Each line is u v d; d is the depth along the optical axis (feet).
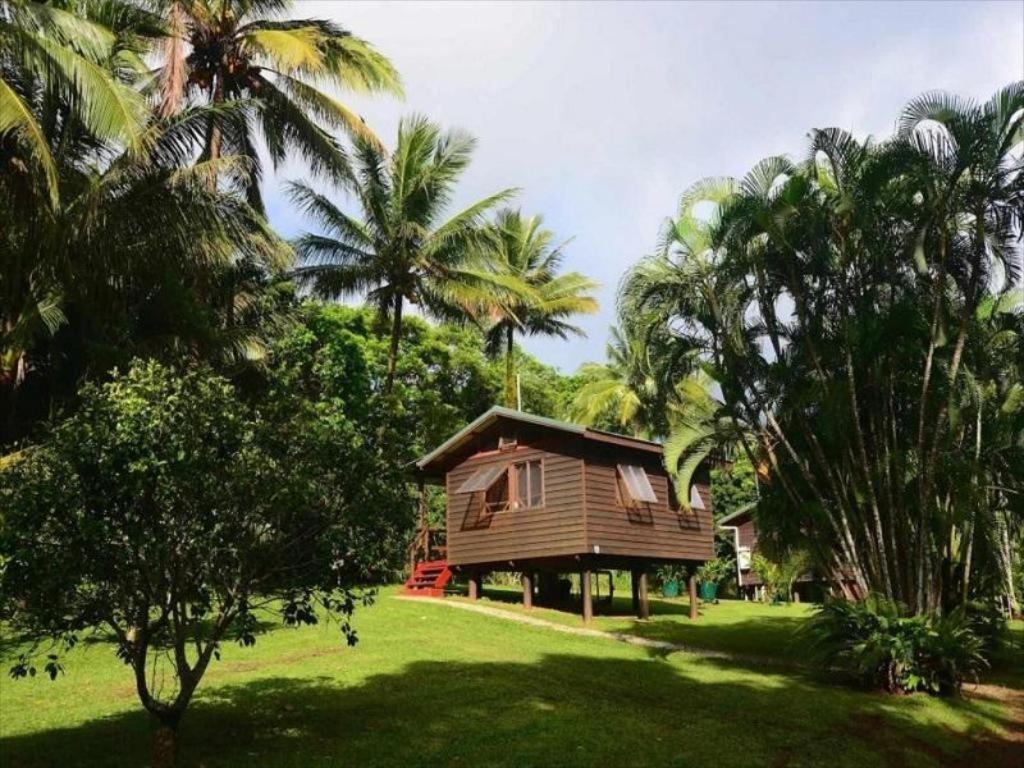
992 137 48.24
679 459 67.77
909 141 49.37
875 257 52.60
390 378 101.09
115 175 51.85
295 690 41.39
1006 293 61.05
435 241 98.94
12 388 54.08
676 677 50.78
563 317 140.46
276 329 79.82
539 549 79.30
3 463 32.99
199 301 63.26
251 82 80.59
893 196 51.49
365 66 83.15
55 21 45.75
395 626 64.13
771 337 56.39
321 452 30.32
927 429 54.54
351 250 100.53
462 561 86.22
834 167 52.13
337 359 106.32
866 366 53.98
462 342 151.64
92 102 42.73
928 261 52.70
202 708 37.76
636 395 136.36
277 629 60.44
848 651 51.75
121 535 27.02
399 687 42.24
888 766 36.40
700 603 111.04
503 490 85.56
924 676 50.01
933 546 54.19
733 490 155.53
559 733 34.65
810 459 57.62
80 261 51.75
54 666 27.68
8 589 25.66
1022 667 63.10
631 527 80.64
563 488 78.74
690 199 56.59
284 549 29.81
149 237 54.24
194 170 55.93
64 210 49.44
